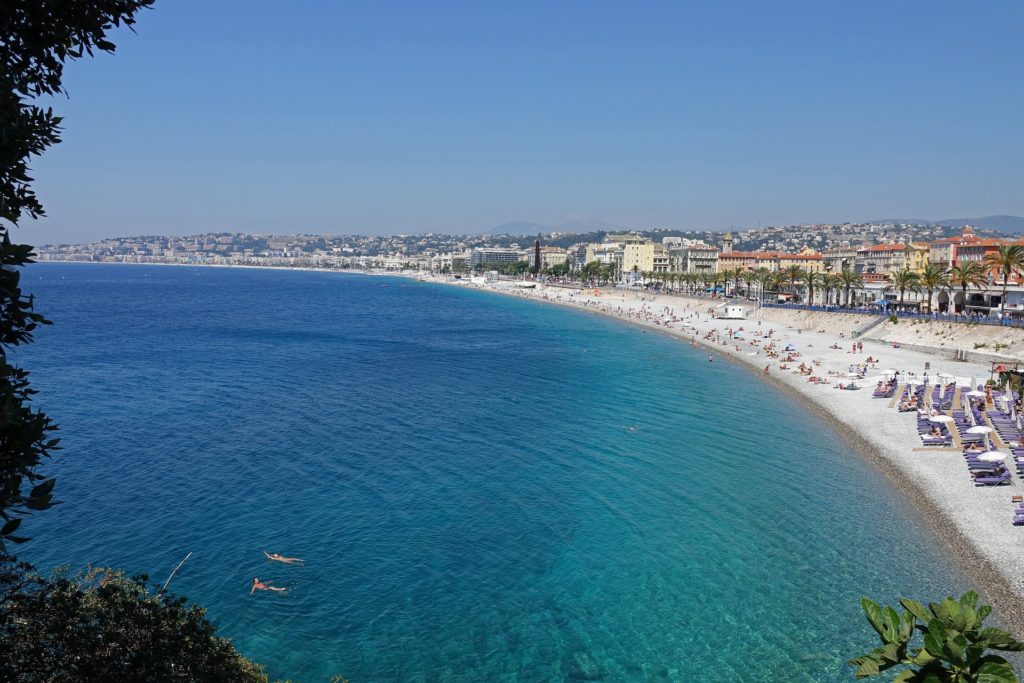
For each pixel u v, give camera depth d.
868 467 51.53
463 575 34.75
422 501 44.50
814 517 41.78
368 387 85.38
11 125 11.74
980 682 9.90
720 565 35.88
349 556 36.50
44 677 14.66
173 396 77.50
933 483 46.50
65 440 57.12
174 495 44.72
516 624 30.58
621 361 110.88
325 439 59.53
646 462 53.28
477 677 26.89
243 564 35.25
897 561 35.66
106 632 16.09
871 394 77.12
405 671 27.19
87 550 36.19
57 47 13.22
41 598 15.72
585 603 32.28
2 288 11.12
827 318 140.00
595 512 42.91
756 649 28.67
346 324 173.75
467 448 57.12
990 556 35.12
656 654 28.42
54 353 110.00
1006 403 62.25
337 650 28.39
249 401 75.56
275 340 135.62
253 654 27.78
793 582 33.97
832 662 27.67
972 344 96.88
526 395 80.75
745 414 70.75
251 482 47.62
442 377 93.69
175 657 17.03
